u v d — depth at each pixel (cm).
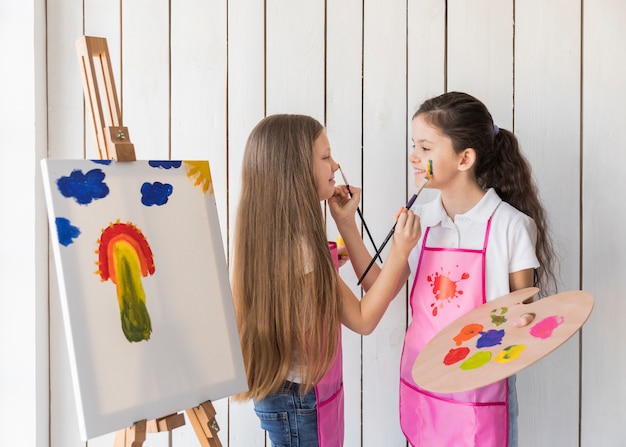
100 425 100
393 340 164
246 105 162
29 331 160
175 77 163
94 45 120
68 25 164
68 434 169
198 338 116
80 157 165
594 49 152
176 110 164
